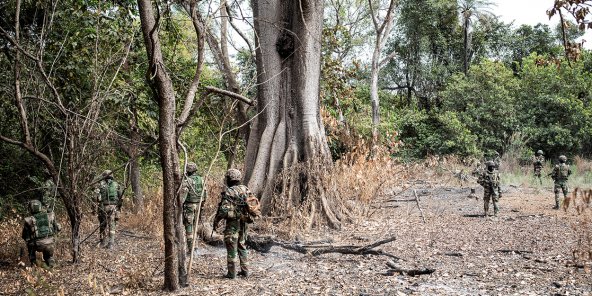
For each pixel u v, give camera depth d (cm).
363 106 2639
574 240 905
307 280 659
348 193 1250
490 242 917
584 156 3108
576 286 597
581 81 3141
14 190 1283
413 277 665
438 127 3331
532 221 1182
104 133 918
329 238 980
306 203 1102
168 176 609
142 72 1254
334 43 1967
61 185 805
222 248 914
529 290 587
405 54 4322
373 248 843
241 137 1569
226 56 1294
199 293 600
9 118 1104
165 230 611
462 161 2911
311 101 1202
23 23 1097
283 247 886
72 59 1058
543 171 2523
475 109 3141
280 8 1222
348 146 1630
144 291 616
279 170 1169
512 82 3269
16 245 903
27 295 636
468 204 1567
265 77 1216
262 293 596
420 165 2703
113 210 935
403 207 1477
